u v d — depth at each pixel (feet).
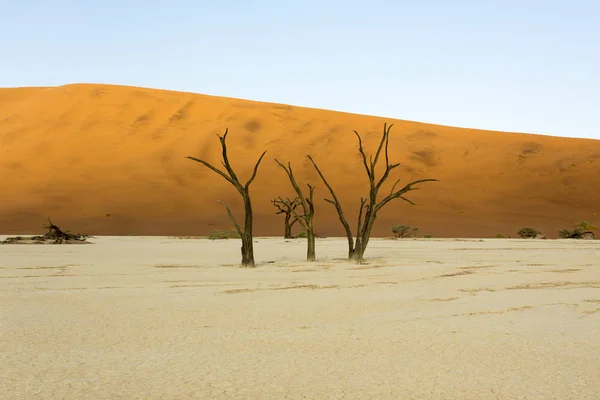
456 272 57.26
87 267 63.10
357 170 249.14
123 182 229.66
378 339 25.76
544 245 119.65
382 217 208.23
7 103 296.71
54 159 244.83
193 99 302.04
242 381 19.36
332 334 26.86
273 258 80.69
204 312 33.01
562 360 22.08
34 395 17.83
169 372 20.43
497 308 34.24
